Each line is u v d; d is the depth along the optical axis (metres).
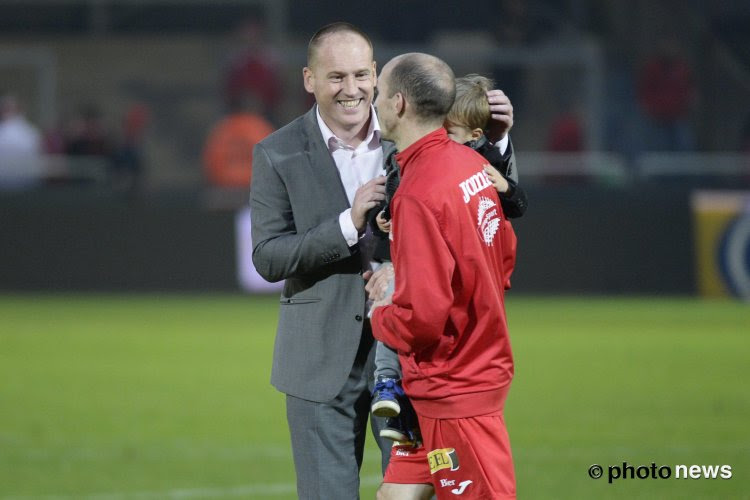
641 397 40.81
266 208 19.41
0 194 74.00
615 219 72.81
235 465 30.69
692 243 72.81
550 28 90.19
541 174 76.50
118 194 74.25
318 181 19.28
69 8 95.81
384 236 18.52
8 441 33.97
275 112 83.31
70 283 74.12
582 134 84.69
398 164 17.69
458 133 18.70
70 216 74.00
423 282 16.52
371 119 19.62
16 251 74.06
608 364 48.59
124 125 85.25
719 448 32.19
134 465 30.73
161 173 94.62
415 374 17.41
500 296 17.78
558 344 54.59
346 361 19.09
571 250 72.81
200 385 44.09
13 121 77.06
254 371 47.47
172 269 74.12
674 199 72.81
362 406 19.52
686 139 84.88
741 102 91.75
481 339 17.25
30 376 46.19
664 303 71.00
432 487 18.50
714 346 54.00
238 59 83.19
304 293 19.34
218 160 75.62
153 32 96.25
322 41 19.05
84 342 55.56
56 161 76.75
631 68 89.62
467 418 17.27
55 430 35.53
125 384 44.34
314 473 19.23
